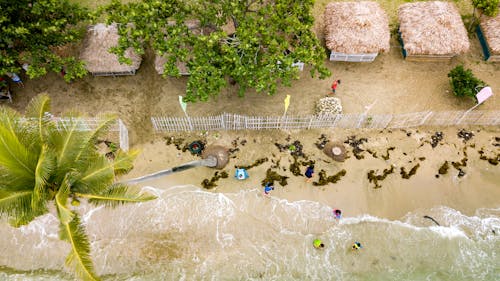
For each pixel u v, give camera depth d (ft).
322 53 60.64
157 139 65.87
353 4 70.54
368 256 58.18
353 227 60.03
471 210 61.67
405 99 70.23
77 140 44.16
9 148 37.93
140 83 70.90
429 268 57.67
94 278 40.01
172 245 58.59
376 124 66.69
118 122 63.82
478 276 57.31
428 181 63.26
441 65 73.67
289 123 66.08
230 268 57.16
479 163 64.64
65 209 39.17
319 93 70.59
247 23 57.16
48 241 58.70
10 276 56.80
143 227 59.57
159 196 61.52
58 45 64.85
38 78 70.79
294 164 63.98
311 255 58.13
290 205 61.11
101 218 59.98
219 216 60.34
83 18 63.93
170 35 57.52
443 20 67.87
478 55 74.69
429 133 66.90
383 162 64.34
